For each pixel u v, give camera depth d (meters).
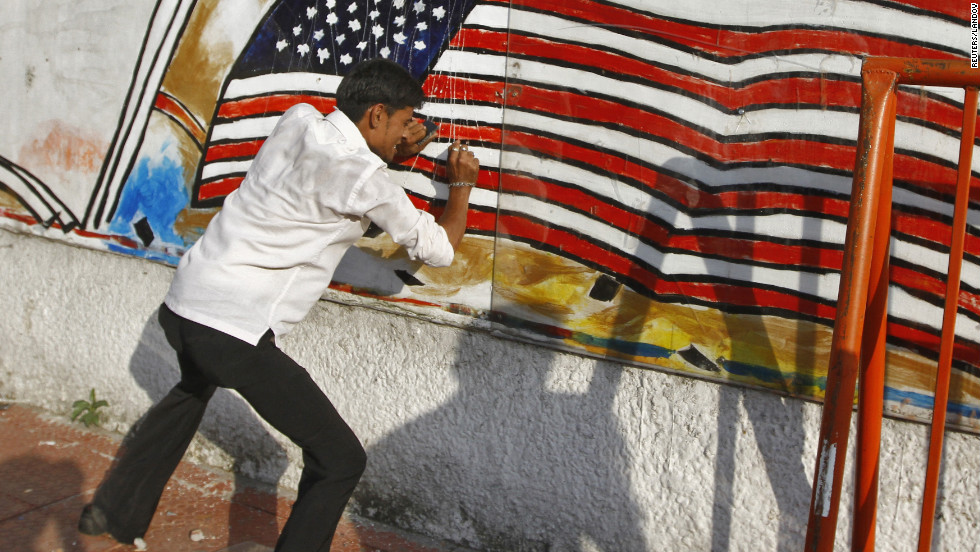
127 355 3.13
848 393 1.57
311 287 2.13
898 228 1.95
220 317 2.05
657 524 2.31
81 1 3.03
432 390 2.56
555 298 2.34
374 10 2.50
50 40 3.11
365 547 2.54
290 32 2.64
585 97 2.23
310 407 2.09
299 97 2.64
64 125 3.13
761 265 2.08
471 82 2.37
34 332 3.34
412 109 2.15
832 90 1.96
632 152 2.19
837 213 1.98
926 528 1.69
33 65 3.16
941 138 1.89
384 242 2.56
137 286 3.06
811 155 2.00
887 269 1.66
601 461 2.35
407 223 2.00
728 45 2.05
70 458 3.01
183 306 2.09
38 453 3.04
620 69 2.18
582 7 2.20
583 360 2.34
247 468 2.94
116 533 2.43
